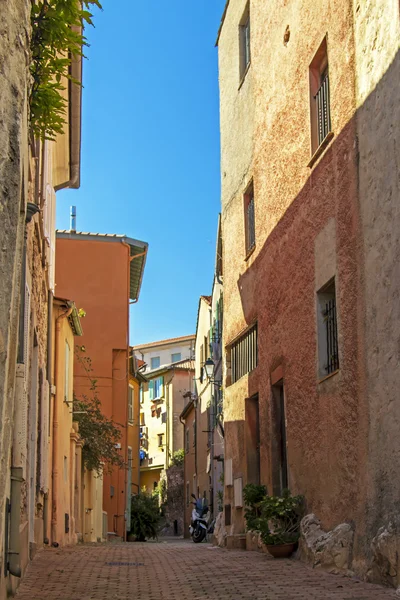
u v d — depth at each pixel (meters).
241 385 15.30
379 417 8.08
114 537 27.58
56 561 10.81
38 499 12.30
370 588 7.30
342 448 9.24
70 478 18.28
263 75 14.16
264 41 14.16
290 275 11.92
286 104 12.58
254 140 14.76
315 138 11.18
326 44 10.76
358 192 8.98
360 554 8.32
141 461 64.69
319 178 10.57
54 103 6.00
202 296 31.67
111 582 8.30
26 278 8.09
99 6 5.98
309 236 10.96
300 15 11.91
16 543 6.39
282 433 12.91
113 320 28.58
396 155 7.86
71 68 14.06
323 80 11.21
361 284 8.77
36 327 11.16
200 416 35.47
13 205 4.37
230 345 16.52
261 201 14.03
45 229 13.97
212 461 29.08
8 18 4.41
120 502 28.05
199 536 24.28
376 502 8.04
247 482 14.59
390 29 8.20
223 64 17.86
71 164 18.44
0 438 4.15
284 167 12.52
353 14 9.43
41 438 12.62
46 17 5.85
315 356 10.54
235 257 16.16
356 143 9.10
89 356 28.11
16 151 4.42
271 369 12.95
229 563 10.49
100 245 29.08
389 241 7.97
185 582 8.33
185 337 74.31
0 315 4.19
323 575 8.55
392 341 7.80
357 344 8.82
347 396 9.12
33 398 11.18
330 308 10.35
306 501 10.73
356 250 8.98
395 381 7.68
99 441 21.98
